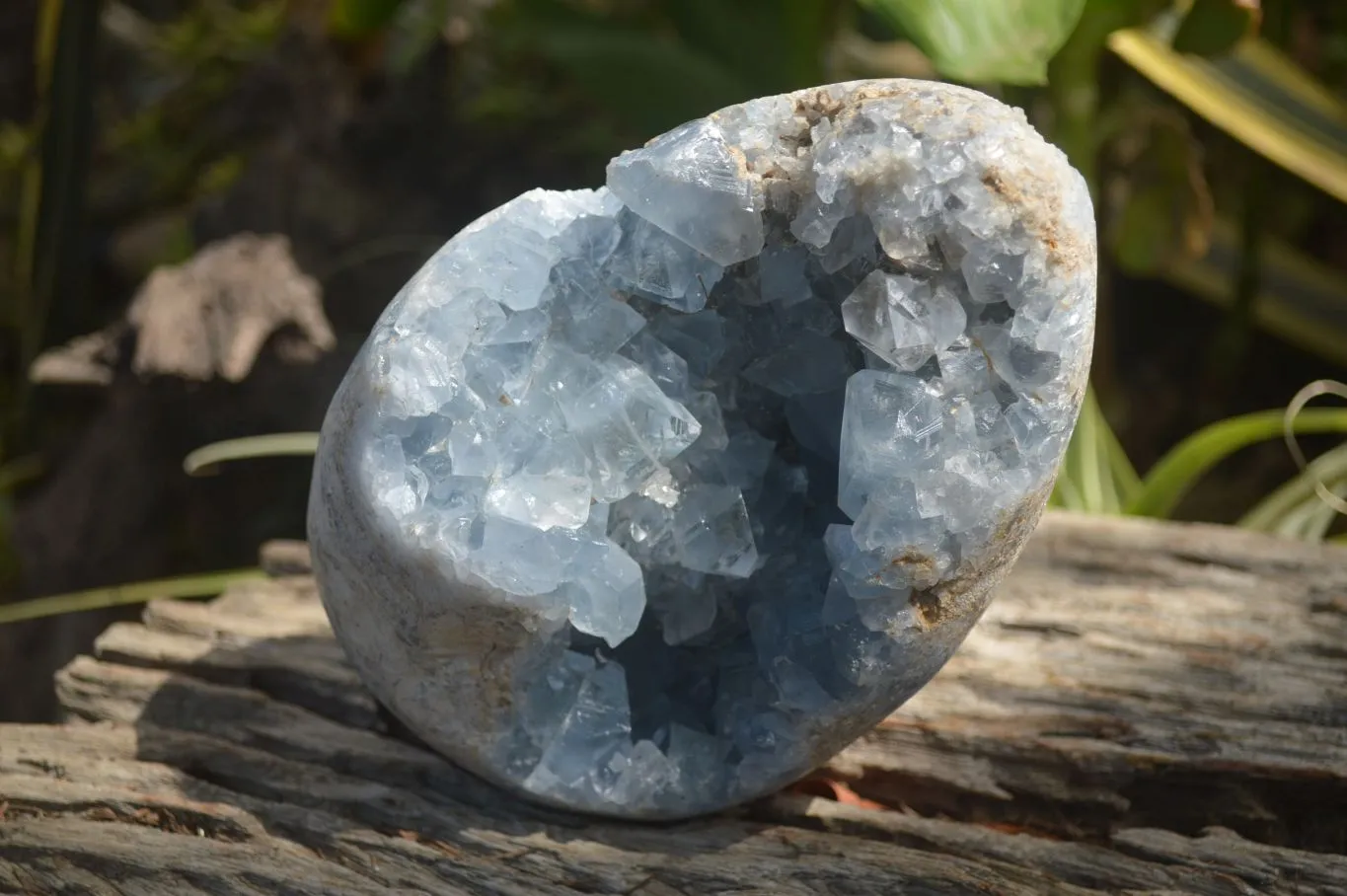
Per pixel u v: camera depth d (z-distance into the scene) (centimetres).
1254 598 78
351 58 125
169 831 70
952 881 68
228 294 102
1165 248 109
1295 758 71
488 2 137
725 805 69
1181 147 106
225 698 74
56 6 120
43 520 109
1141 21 92
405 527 65
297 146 126
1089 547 80
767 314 68
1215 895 68
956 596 66
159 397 102
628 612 66
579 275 66
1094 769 71
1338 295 119
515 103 132
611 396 66
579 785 68
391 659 67
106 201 153
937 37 81
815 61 110
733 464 68
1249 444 129
